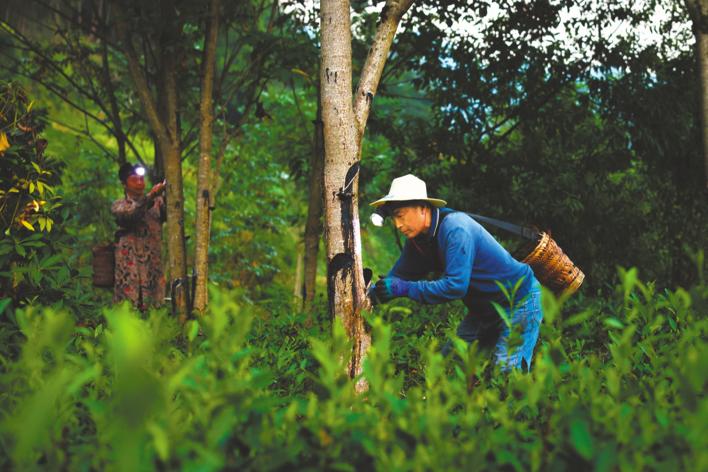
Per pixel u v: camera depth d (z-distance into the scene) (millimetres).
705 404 1649
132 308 5359
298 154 10688
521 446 1899
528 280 3992
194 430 1780
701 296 2229
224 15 8258
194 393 1864
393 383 2059
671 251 10375
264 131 11852
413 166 9883
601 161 9797
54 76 10336
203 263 6988
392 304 6402
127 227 7000
